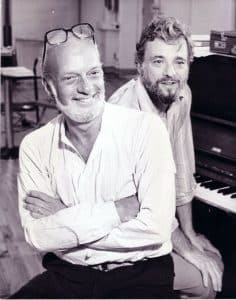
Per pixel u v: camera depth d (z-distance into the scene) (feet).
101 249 5.54
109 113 5.70
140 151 5.55
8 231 11.34
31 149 5.87
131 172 5.63
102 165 5.65
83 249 5.60
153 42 6.90
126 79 10.75
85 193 5.71
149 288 5.69
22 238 11.06
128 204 5.48
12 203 12.69
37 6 22.08
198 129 7.88
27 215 5.65
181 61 6.97
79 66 5.50
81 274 5.67
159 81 6.95
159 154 5.51
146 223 5.35
